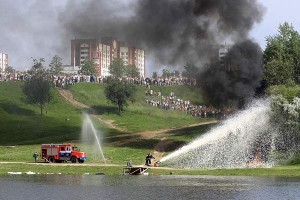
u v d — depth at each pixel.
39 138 152.25
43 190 69.00
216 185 73.56
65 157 105.00
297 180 78.88
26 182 77.44
